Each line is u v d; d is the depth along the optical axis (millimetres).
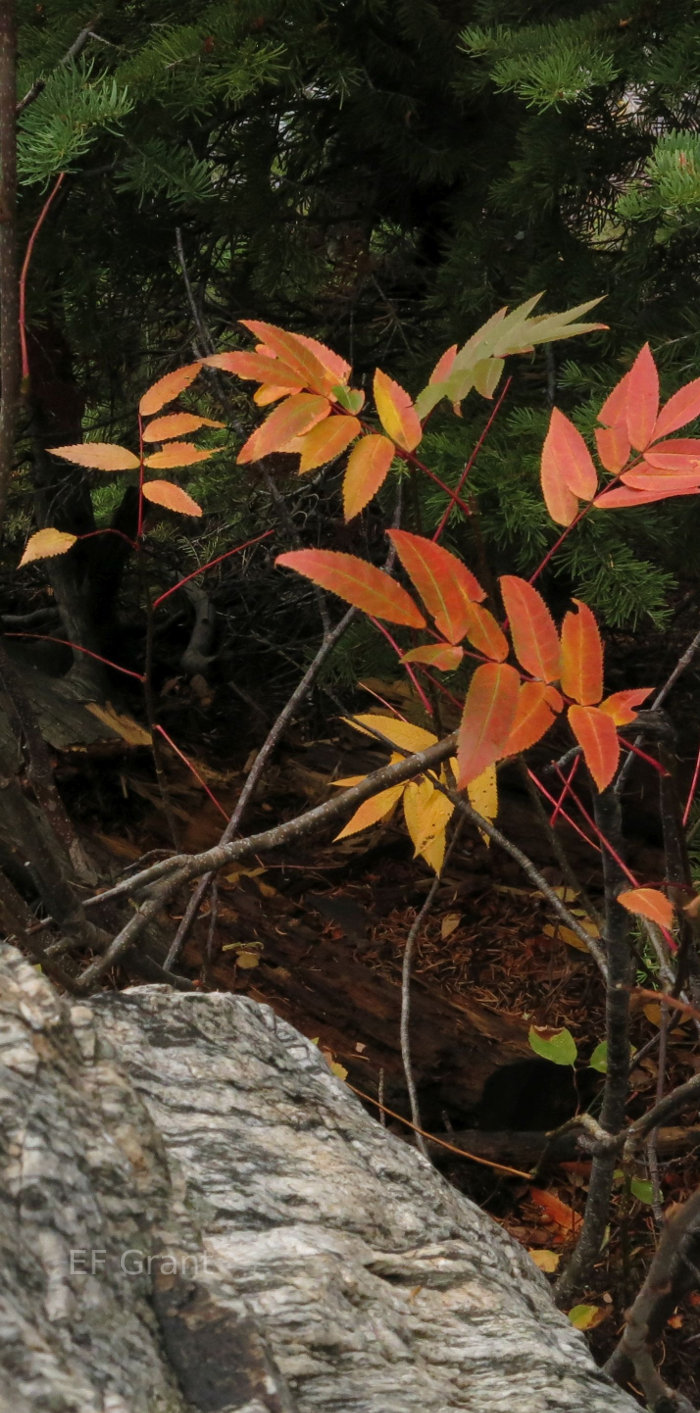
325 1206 1165
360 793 1409
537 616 1020
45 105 2508
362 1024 3475
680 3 2883
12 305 1124
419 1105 3311
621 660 4898
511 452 2783
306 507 4305
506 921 4008
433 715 1660
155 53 2891
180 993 1424
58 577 4707
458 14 3613
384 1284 1095
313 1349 953
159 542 5191
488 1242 1307
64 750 4137
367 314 4387
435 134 3732
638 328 3146
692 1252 1302
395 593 1016
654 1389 1204
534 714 988
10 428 1146
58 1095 877
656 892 1098
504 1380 1013
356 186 4043
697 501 2979
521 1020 3549
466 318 3557
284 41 3178
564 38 2896
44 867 1499
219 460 4426
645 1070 3400
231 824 2002
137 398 4398
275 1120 1288
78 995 1427
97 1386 709
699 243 3164
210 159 3699
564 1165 3121
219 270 4262
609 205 3346
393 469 2791
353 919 3977
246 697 4125
